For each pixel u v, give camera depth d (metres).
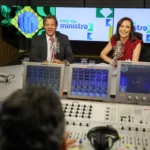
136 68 1.43
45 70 1.51
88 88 1.47
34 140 0.51
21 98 0.53
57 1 4.74
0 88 1.89
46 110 0.52
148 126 1.28
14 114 0.51
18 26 4.73
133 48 2.49
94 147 1.08
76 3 4.69
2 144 0.52
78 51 4.71
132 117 1.33
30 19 4.68
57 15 4.61
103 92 1.46
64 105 1.41
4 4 4.86
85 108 1.40
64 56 2.72
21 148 0.51
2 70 2.49
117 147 1.13
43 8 4.61
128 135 1.22
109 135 1.10
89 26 4.59
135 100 1.43
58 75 1.50
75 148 1.13
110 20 4.50
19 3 4.82
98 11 4.49
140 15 4.40
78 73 1.49
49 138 0.52
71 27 4.63
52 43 2.60
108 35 4.57
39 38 2.66
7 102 0.54
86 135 1.21
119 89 1.45
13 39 4.79
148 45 4.44
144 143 1.17
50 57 2.56
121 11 4.44
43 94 0.55
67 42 2.74
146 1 4.49
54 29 2.64
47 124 0.52
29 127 0.50
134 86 1.44
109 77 1.45
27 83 1.53
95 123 1.31
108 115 1.35
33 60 2.56
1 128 0.52
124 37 2.52
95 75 1.47
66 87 1.52
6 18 4.70
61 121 0.55
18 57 4.43
